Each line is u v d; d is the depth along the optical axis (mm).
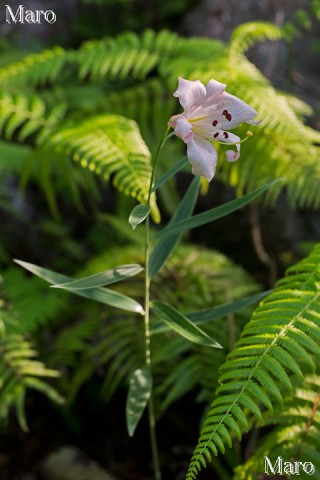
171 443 3482
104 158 2539
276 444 1957
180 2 5516
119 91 4684
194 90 1645
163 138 1709
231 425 1672
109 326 3080
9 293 3338
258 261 3965
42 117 3215
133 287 3180
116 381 2912
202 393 2678
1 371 2695
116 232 4320
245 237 3992
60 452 3354
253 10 4617
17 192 4691
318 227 4004
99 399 3627
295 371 1744
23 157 3656
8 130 3107
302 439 1924
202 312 2074
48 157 3303
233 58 3117
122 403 3648
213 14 4660
